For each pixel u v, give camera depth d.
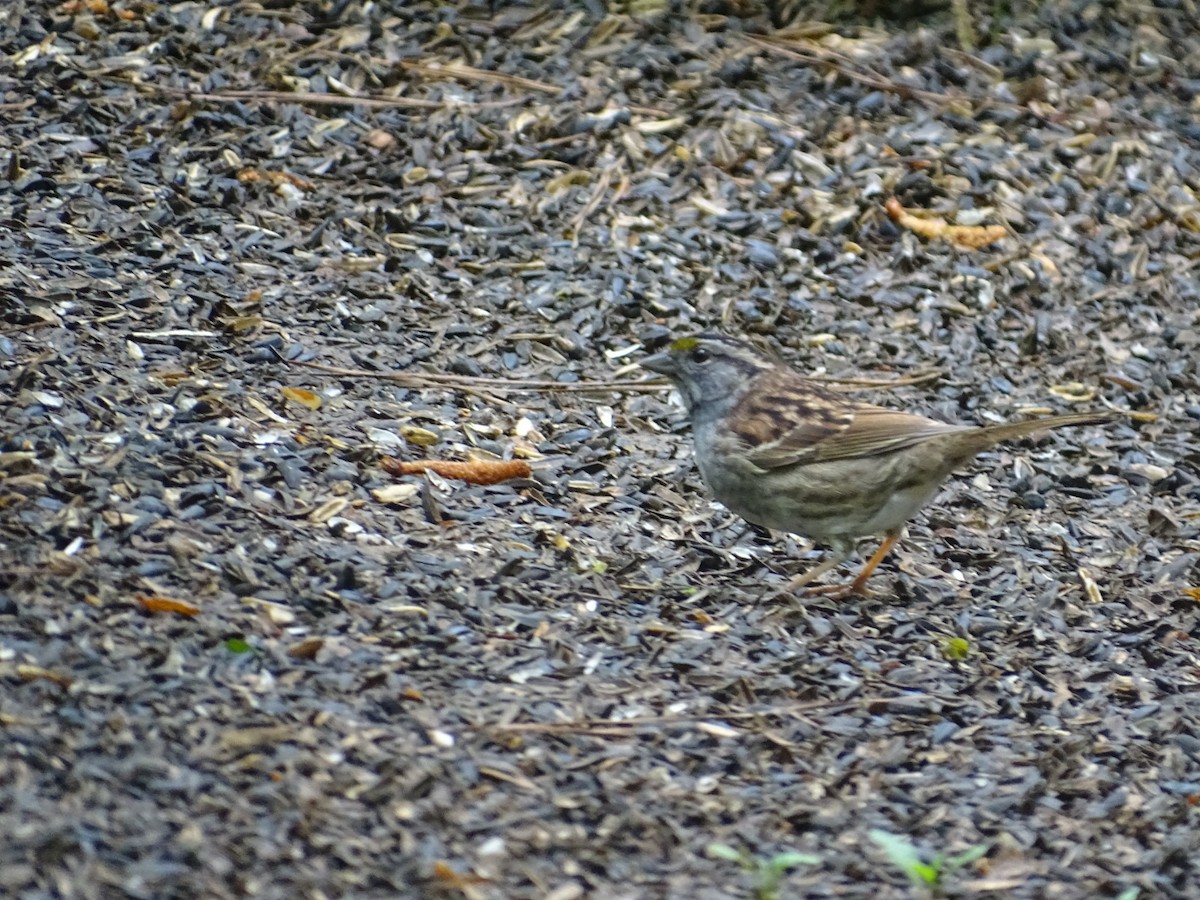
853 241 14.88
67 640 8.33
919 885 7.57
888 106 16.34
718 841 7.75
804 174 15.37
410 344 12.85
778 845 7.82
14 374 10.88
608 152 15.36
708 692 9.03
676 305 13.80
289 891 6.91
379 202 14.48
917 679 9.49
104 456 10.17
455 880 7.14
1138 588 10.95
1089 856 8.05
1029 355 13.98
